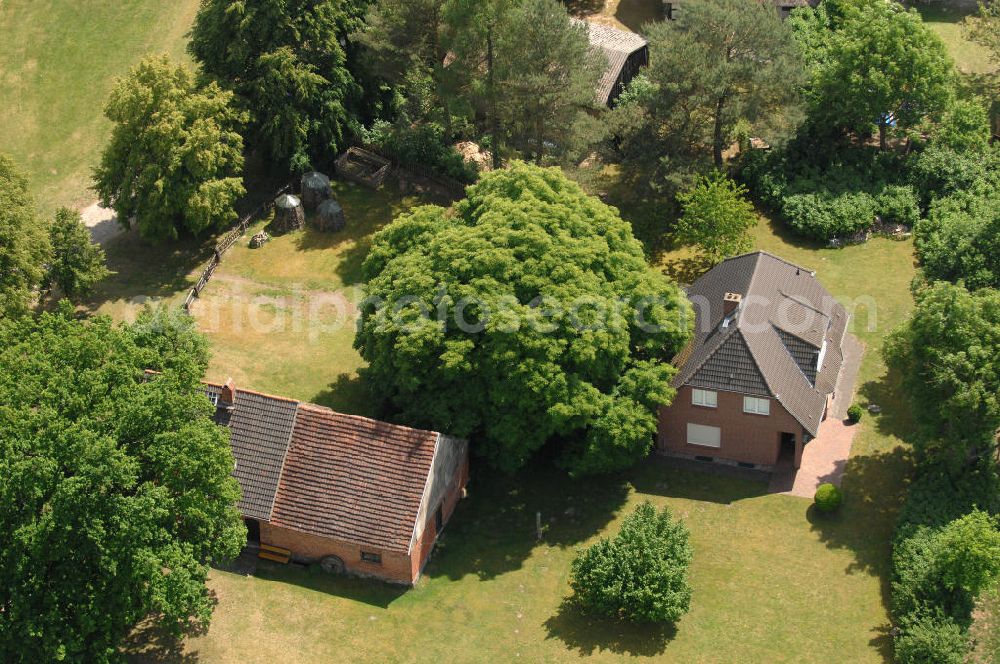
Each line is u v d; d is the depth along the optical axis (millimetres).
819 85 81188
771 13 77438
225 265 77000
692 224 75188
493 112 78500
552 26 74562
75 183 84938
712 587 56406
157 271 76688
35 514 46688
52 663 47719
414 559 56469
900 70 79188
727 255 75375
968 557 51938
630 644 53719
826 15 92750
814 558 57625
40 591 47812
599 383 59875
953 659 50344
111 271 76062
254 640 53844
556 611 55531
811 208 78375
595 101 82562
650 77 77562
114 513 46906
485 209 63625
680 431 63219
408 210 81750
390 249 64312
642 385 59406
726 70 75312
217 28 78375
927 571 54219
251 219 80375
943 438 58938
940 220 76812
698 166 77500
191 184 73375
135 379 52188
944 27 99625
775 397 59594
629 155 79250
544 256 59875
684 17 77625
